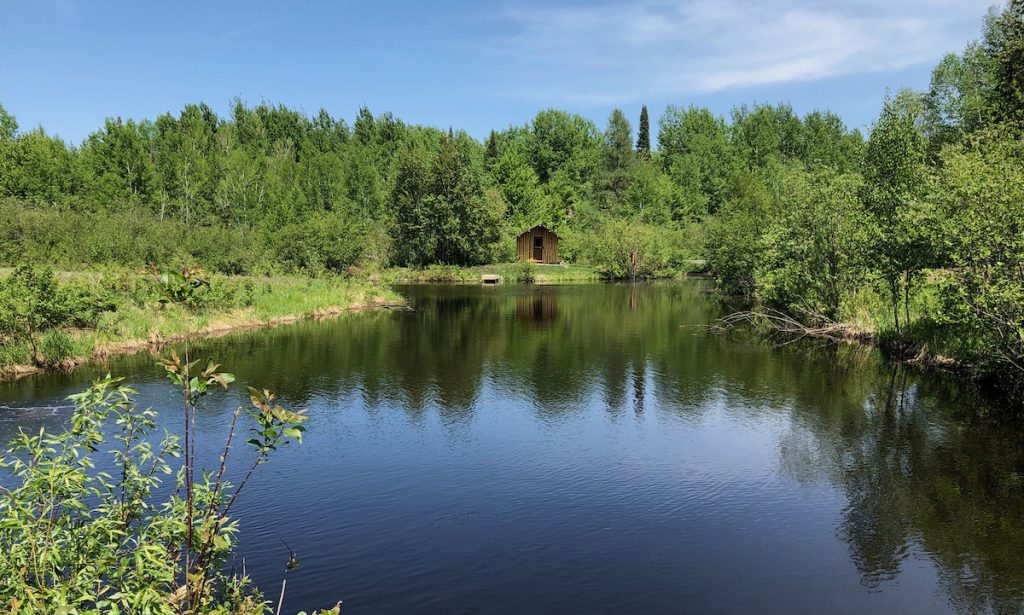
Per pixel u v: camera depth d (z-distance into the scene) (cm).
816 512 892
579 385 1628
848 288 2411
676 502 927
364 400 1471
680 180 9688
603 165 10200
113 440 1130
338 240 4784
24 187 5891
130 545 574
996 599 680
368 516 874
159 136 9594
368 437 1212
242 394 1492
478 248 6494
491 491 965
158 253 3778
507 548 788
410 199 6366
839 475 1024
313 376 1700
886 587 705
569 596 682
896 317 1938
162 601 401
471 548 786
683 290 4725
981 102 3559
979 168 1458
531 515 884
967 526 847
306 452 1127
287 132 12062
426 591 688
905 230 1759
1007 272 1332
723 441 1196
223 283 2766
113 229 3884
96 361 1781
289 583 700
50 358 1694
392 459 1098
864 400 1466
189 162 7806
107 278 2442
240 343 2186
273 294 3111
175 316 2327
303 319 2888
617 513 891
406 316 3045
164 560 438
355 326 2658
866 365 1848
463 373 1758
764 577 724
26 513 418
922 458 1093
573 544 800
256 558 756
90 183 6756
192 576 422
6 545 420
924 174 1842
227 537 456
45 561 406
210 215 6856
